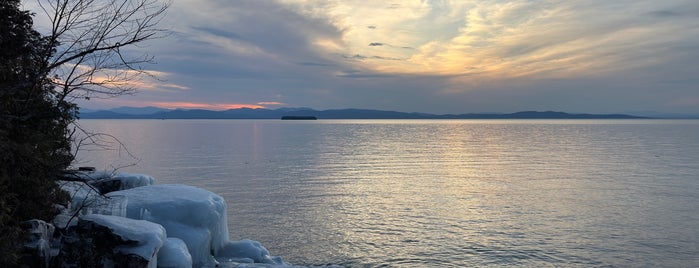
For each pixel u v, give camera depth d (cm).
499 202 4200
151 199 1236
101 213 1107
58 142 1027
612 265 2358
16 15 848
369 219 3403
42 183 954
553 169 7106
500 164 7925
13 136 856
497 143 14600
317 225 3181
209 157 8856
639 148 11981
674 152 10488
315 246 2638
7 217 775
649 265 2370
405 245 2666
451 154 10169
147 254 875
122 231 896
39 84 849
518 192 4806
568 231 3055
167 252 984
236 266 1233
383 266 2277
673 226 3209
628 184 5375
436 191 4841
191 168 6838
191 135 19825
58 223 1008
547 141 15800
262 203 4016
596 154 10081
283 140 16050
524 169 7125
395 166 7512
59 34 818
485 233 2986
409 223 3275
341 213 3616
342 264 2297
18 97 856
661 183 5419
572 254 2531
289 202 4084
